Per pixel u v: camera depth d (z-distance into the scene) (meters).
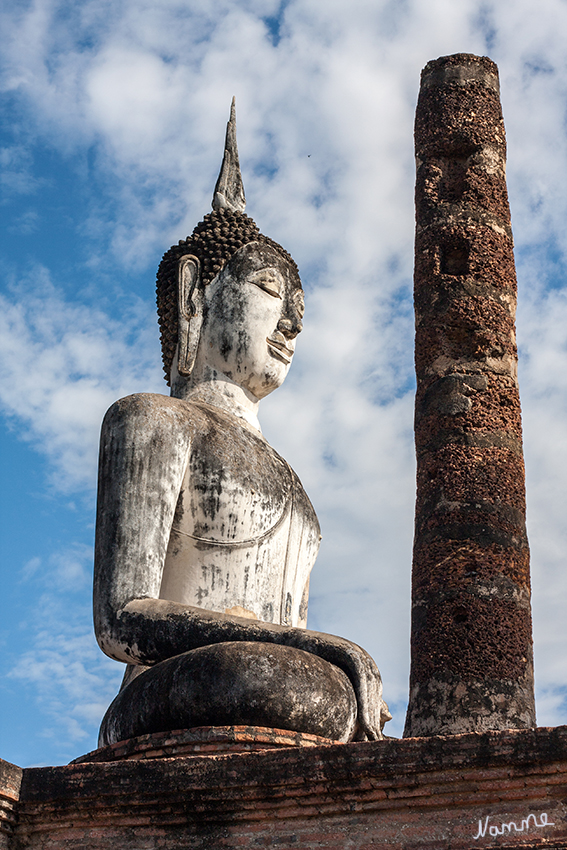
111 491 7.88
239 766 6.44
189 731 6.86
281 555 8.45
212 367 9.12
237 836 6.39
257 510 8.28
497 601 12.20
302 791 6.33
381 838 6.17
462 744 6.17
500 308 13.52
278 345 9.16
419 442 13.22
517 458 13.04
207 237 9.44
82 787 6.65
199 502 8.12
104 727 7.53
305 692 6.91
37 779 6.76
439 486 12.80
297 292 9.45
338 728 7.01
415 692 12.05
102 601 7.57
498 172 14.26
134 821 6.56
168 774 6.53
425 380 13.37
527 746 6.08
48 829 6.70
